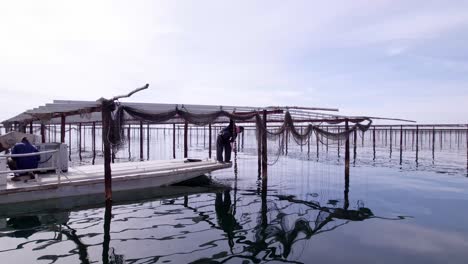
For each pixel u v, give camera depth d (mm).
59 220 8000
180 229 7391
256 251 6066
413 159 24016
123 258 5648
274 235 7035
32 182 9531
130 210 9102
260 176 15461
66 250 6023
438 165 20297
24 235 6871
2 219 8039
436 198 10891
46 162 11164
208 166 13094
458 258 5762
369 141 50062
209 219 8266
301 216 8633
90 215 8500
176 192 11703
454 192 11914
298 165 20266
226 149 14344
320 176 15789
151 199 10570
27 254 5820
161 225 7691
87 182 9820
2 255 5770
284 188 12664
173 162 14555
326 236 7000
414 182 14094
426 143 45719
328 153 28797
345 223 8008
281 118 17609
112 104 9203
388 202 10312
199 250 6074
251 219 8320
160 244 6379
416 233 7195
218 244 6426
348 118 15727
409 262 5586
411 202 10305
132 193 11055
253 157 25000
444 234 7121
